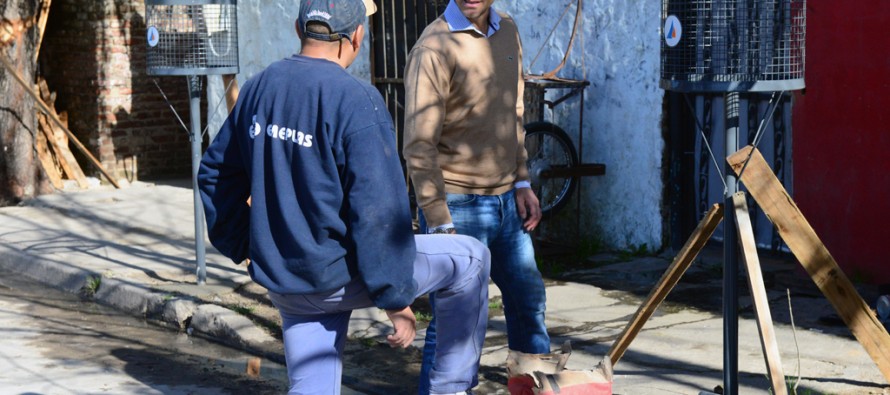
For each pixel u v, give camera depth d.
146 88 13.45
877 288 6.52
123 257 8.59
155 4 7.13
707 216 4.30
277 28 11.50
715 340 5.93
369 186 3.29
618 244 8.55
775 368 3.96
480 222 4.50
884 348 4.25
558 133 8.45
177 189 12.45
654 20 8.03
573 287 7.41
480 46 4.43
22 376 5.73
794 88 4.12
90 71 13.20
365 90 3.38
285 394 5.45
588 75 8.62
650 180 8.25
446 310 3.87
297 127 3.34
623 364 5.53
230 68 7.44
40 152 12.45
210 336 6.62
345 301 3.48
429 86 4.30
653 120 8.16
